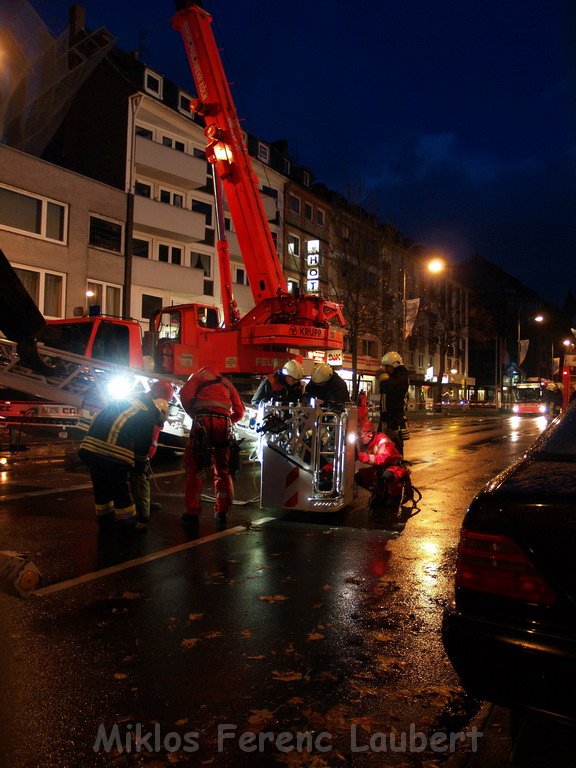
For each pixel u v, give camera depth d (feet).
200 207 103.55
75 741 8.34
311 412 22.21
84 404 35.96
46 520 21.06
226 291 46.83
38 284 74.79
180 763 7.92
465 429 85.76
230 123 45.42
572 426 9.55
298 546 18.76
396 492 24.53
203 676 10.23
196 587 14.71
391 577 15.76
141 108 90.89
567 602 6.68
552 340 321.93
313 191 133.69
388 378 26.63
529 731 8.67
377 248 122.52
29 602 13.51
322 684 10.04
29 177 73.05
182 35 45.47
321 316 45.42
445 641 7.35
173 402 35.60
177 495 27.12
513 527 7.16
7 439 44.27
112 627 12.21
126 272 85.35
